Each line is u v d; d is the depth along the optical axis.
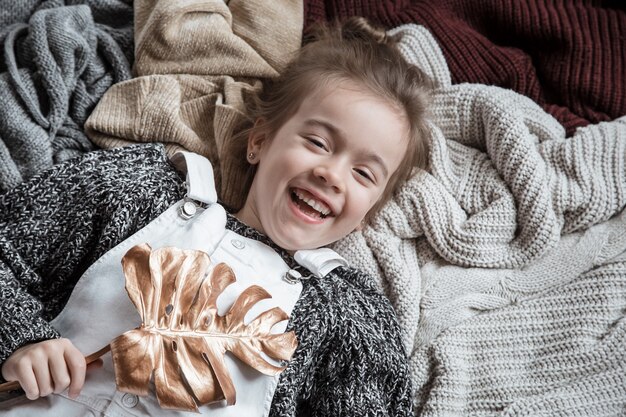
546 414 1.03
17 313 0.87
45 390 0.82
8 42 1.16
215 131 1.17
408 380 1.04
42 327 0.87
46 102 1.16
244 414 0.92
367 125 1.02
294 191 1.03
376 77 1.08
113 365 0.88
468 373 1.10
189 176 1.03
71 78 1.16
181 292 0.90
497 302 1.13
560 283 1.12
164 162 1.07
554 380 1.07
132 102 1.17
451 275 1.14
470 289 1.14
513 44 1.39
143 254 0.89
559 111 1.27
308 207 1.05
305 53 1.17
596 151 1.16
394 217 1.16
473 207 1.17
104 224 0.99
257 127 1.13
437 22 1.31
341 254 1.15
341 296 1.06
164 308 0.88
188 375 0.86
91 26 1.21
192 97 1.22
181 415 0.88
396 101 1.07
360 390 1.01
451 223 1.15
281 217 1.02
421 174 1.19
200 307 0.90
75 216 0.98
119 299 0.93
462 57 1.29
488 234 1.13
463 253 1.14
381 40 1.23
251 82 1.24
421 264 1.18
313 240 1.04
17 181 1.08
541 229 1.12
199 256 0.92
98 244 0.98
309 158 1.01
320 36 1.26
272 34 1.25
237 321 0.92
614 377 1.04
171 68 1.20
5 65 1.20
